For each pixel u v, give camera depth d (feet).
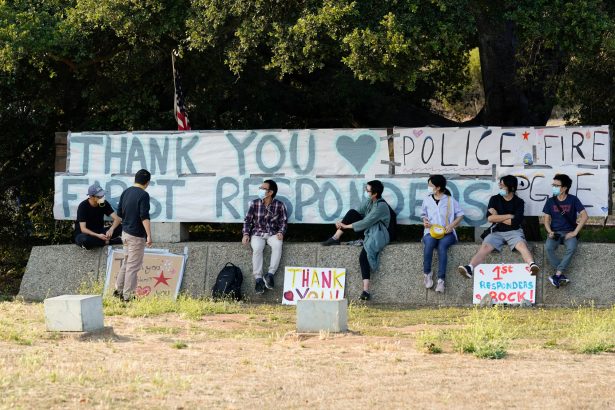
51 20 91.20
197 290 84.43
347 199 85.25
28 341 54.08
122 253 84.99
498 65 114.01
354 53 75.97
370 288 81.30
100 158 89.40
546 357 51.75
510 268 78.84
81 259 85.87
